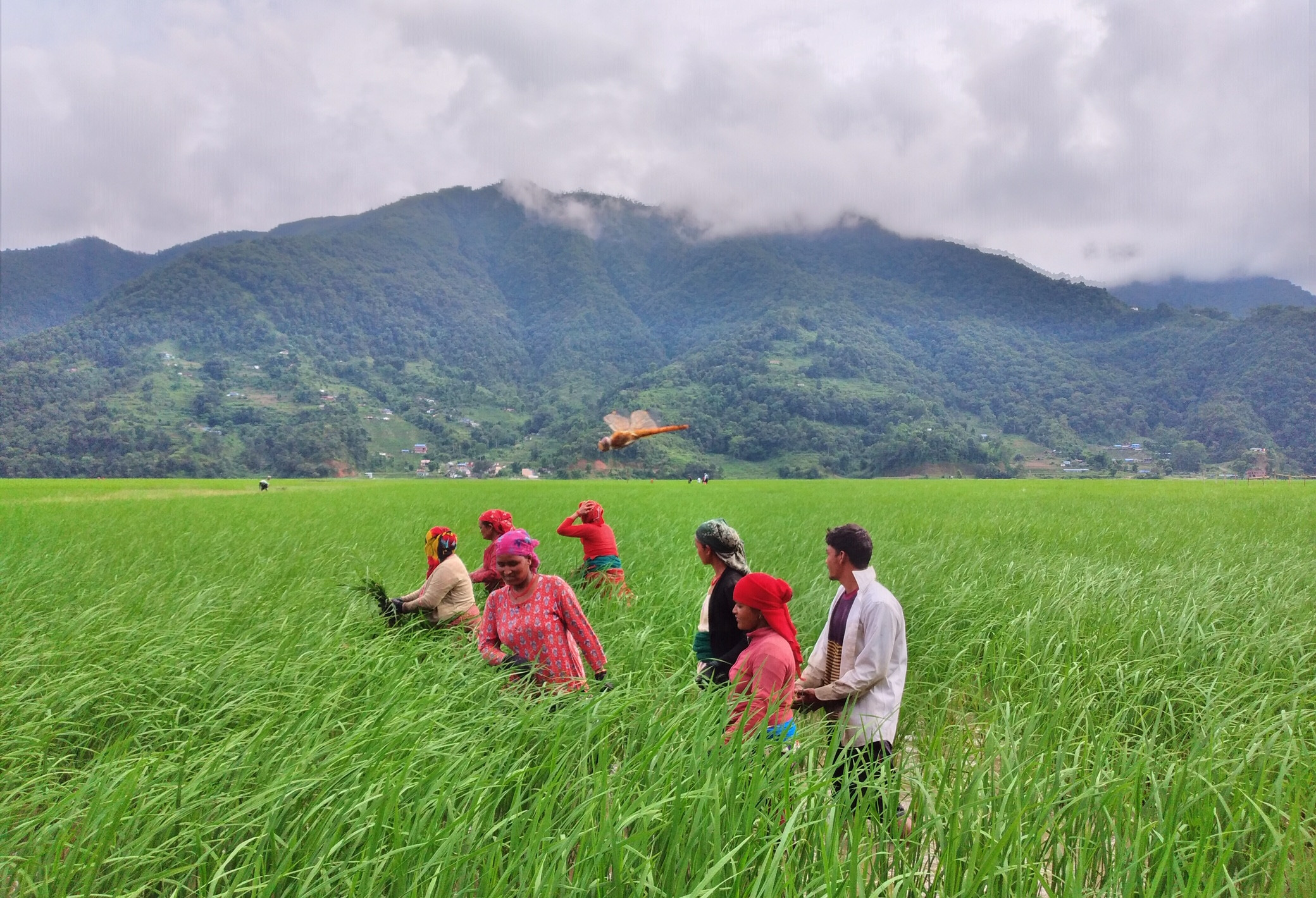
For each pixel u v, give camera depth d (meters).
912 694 6.44
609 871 3.27
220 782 3.87
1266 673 6.58
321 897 3.06
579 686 5.23
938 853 3.59
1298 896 3.39
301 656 5.78
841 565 4.74
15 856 3.08
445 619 7.35
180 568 10.23
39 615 7.12
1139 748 4.47
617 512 24.30
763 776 3.79
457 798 3.84
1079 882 3.34
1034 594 8.96
